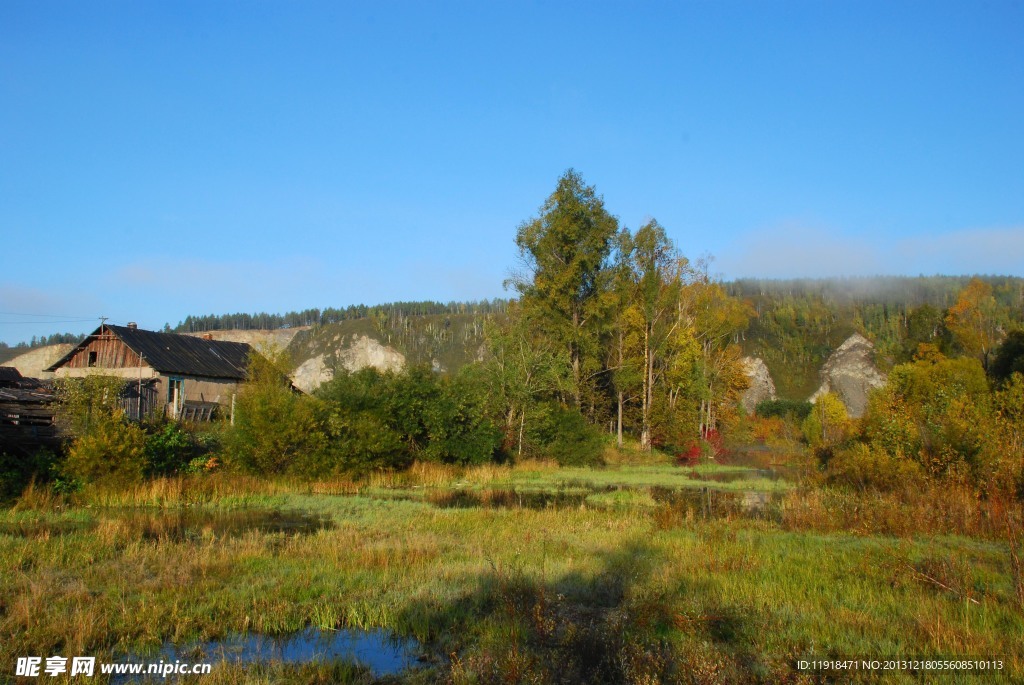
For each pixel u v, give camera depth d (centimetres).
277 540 1544
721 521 1845
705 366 5384
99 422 2395
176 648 881
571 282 4612
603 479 3528
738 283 19038
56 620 924
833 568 1270
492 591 1087
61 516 1903
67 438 2430
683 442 4828
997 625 930
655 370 5222
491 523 1838
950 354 6338
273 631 962
